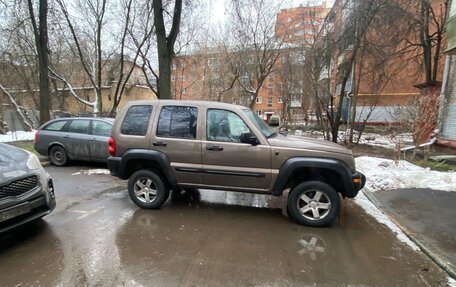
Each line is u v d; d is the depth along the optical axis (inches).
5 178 125.7
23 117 706.8
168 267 115.3
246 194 221.3
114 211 177.9
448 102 409.1
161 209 183.9
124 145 180.4
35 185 140.2
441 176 255.8
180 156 173.0
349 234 150.9
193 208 187.5
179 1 417.4
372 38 514.6
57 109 1025.5
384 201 203.8
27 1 444.5
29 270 111.7
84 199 200.4
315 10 719.7
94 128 307.3
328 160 156.1
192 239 141.2
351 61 508.7
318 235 149.1
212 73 1222.3
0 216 121.5
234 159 165.9
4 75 750.5
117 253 125.6
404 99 796.6
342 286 105.2
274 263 120.1
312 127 892.0
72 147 308.0
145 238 140.9
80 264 116.3
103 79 1082.7
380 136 692.1
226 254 127.0
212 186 173.0
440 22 590.2
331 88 754.2
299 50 883.4
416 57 631.2
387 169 286.8
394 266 119.7
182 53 985.5
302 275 111.7
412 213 180.4
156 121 177.9
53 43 634.8
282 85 1134.4
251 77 1075.9
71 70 888.9
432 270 117.3
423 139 448.8
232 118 169.6
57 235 142.5
